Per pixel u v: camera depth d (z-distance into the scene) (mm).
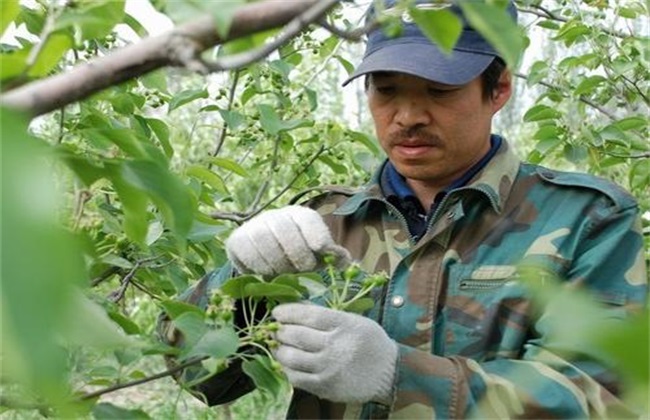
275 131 3312
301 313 1813
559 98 4062
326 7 899
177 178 1122
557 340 528
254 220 2053
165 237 2848
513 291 2174
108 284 3594
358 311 1990
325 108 6242
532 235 2264
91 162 1104
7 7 1104
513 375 1916
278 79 3555
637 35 4070
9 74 989
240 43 1175
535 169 2420
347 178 4395
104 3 1187
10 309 499
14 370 518
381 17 1016
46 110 861
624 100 4242
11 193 550
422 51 2213
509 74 2436
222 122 3725
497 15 935
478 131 2326
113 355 1706
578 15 4047
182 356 1610
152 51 879
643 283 2178
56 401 591
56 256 518
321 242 1973
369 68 2223
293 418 2305
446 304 2256
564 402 1857
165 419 5043
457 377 1926
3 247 513
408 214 2434
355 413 2242
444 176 2354
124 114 2828
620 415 1873
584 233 2229
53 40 1103
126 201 1196
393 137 2318
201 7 868
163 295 3168
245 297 1811
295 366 1801
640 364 495
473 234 2305
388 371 1883
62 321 511
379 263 2375
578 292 546
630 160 4199
